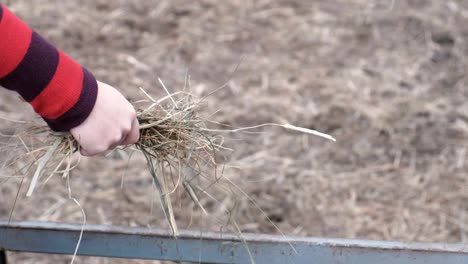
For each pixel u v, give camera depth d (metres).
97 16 4.21
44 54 1.23
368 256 1.61
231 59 3.88
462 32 4.12
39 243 1.68
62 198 2.85
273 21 4.23
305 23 4.21
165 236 1.64
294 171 3.03
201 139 1.58
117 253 1.67
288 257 1.63
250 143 3.21
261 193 2.89
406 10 4.33
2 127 3.15
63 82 1.25
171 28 4.14
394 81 3.70
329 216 2.81
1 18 1.19
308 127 3.33
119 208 2.80
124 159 3.07
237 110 3.43
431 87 3.66
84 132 1.28
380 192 2.95
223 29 4.15
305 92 3.59
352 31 4.14
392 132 3.30
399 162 3.11
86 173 2.99
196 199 1.61
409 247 1.59
